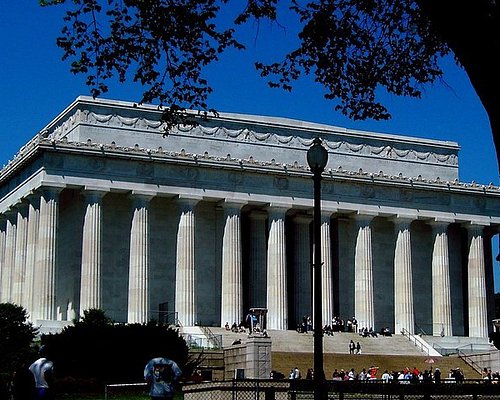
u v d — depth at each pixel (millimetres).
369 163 127125
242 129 119688
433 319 124125
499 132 20531
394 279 125188
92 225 105500
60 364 70812
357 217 120062
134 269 107312
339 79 37031
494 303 130375
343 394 38625
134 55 34750
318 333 35875
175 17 33750
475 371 95125
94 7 34094
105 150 106562
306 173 116000
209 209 117625
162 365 29156
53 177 104188
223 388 41688
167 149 115000
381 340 111312
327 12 34844
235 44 34781
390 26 35594
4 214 119500
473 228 126500
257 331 81312
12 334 76625
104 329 73188
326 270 116250
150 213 114875
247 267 119250
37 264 103250
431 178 131125
